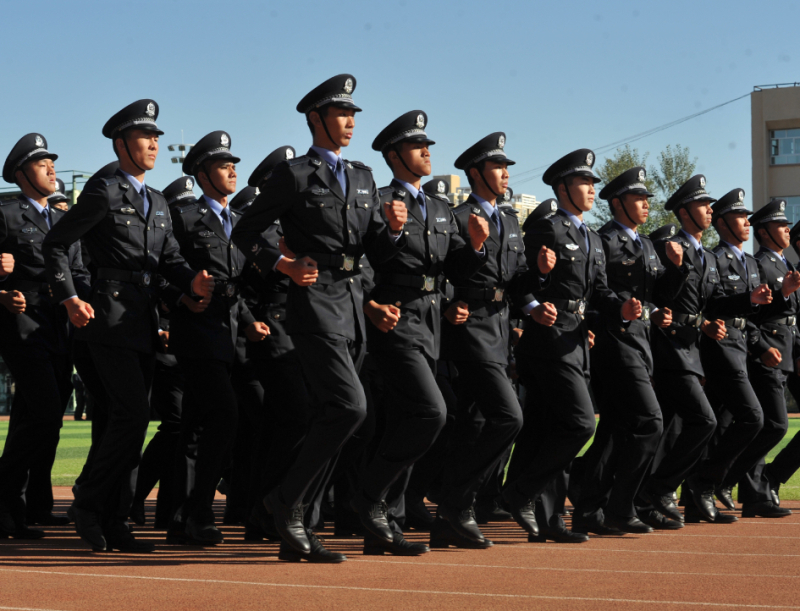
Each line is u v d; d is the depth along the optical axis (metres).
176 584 5.80
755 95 53.16
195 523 7.78
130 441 7.25
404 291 7.01
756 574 6.18
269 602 5.22
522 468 8.41
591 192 8.29
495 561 6.76
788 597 5.39
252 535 8.05
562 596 5.40
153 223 7.45
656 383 9.10
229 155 8.23
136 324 7.27
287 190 6.63
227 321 8.00
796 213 52.75
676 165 40.41
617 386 8.38
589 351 8.09
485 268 7.46
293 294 6.66
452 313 7.40
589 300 8.40
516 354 8.15
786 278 9.34
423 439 6.94
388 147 7.30
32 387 8.20
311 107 6.91
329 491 9.38
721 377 9.65
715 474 9.54
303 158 6.79
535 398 8.35
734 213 10.23
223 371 7.93
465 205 7.70
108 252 7.26
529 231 8.11
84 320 7.04
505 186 7.78
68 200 11.36
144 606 5.12
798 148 52.75
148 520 10.05
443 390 8.80
